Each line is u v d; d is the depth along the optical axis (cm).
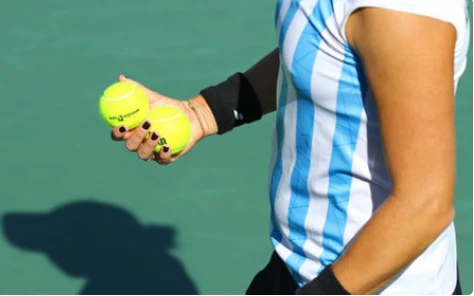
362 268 563
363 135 585
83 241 1184
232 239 1170
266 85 764
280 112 643
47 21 1598
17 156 1313
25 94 1434
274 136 669
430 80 521
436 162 531
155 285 1121
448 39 526
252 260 1141
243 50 1518
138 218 1212
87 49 1529
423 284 629
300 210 640
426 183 534
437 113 525
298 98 607
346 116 582
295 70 588
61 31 1573
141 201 1234
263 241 1165
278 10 607
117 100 705
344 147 594
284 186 648
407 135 530
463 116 1374
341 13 554
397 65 523
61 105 1409
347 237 620
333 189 613
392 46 522
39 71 1484
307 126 607
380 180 596
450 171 536
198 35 1553
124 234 1191
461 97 1409
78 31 1571
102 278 1132
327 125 595
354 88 571
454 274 658
